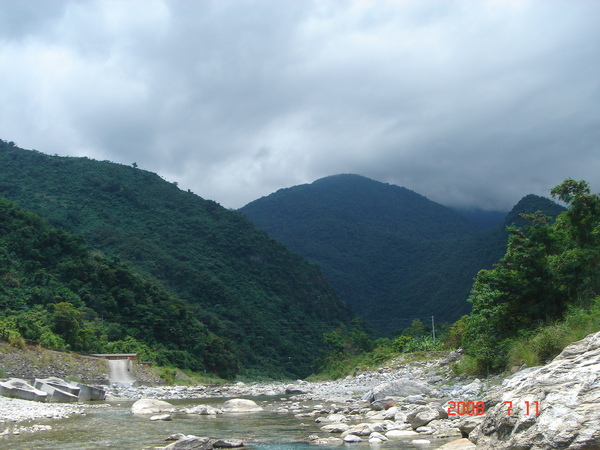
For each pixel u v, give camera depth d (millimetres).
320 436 14562
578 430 7352
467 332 27047
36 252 79812
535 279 23188
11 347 39625
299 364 117625
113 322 78688
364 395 27938
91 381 42688
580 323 18672
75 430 16422
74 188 160750
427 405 19234
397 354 63281
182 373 68625
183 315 91500
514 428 8289
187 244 155125
